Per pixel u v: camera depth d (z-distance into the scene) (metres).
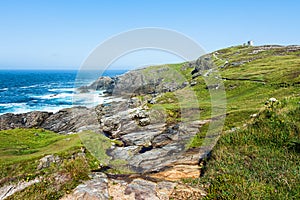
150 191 6.28
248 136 9.20
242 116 14.88
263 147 8.48
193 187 6.45
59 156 13.27
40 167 12.65
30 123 27.66
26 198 6.21
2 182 8.84
